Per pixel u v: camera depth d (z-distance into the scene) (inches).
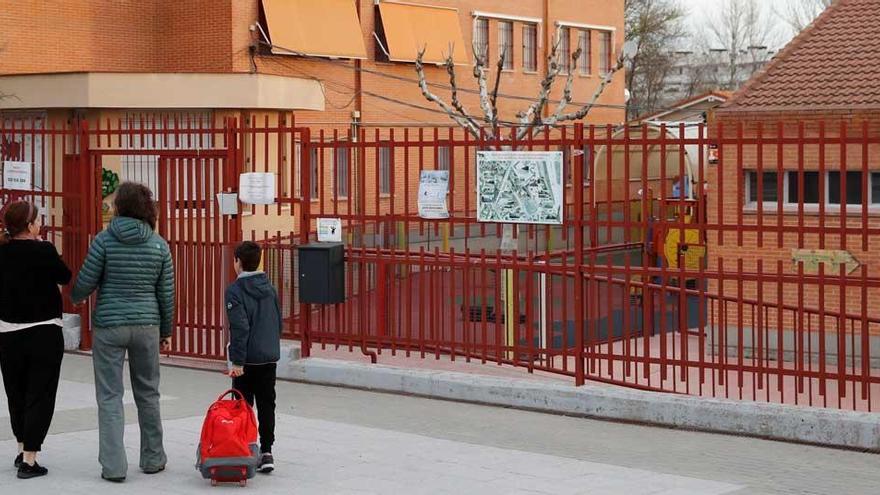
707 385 597.9
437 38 1536.7
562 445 397.7
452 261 484.1
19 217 348.2
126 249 343.6
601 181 1145.4
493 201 468.4
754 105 742.5
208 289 556.4
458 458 376.2
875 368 698.8
